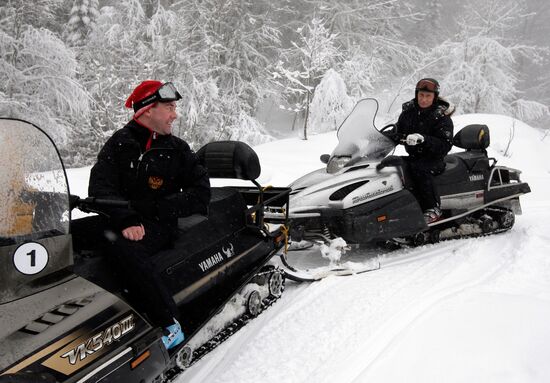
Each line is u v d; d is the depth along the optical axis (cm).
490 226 574
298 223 450
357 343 308
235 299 340
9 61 1463
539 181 956
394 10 2634
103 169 258
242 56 2044
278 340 315
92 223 263
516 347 285
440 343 296
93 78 1597
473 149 601
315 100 1675
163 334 243
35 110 1447
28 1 1448
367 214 453
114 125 1303
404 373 269
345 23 2316
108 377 208
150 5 2064
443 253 499
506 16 2359
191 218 319
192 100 1567
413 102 514
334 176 476
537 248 481
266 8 2316
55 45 1455
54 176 210
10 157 196
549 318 317
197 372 285
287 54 2177
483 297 359
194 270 293
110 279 236
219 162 342
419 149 502
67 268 210
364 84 1895
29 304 188
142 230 245
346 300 372
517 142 1370
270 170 902
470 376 262
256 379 273
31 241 192
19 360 174
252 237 359
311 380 270
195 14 1953
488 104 2216
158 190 274
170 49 1622
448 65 2386
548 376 257
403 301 367
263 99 2166
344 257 498
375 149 493
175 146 281
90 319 206
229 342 318
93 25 1761
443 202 532
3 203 190
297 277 405
